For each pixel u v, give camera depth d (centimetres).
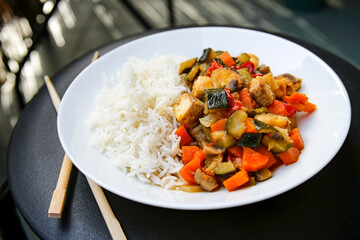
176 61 43
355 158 34
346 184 31
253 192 27
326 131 32
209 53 42
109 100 39
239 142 32
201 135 36
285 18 110
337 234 28
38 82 92
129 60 44
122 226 30
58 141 39
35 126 42
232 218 29
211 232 29
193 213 30
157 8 117
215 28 46
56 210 30
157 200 27
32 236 52
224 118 35
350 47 96
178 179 33
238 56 45
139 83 39
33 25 79
